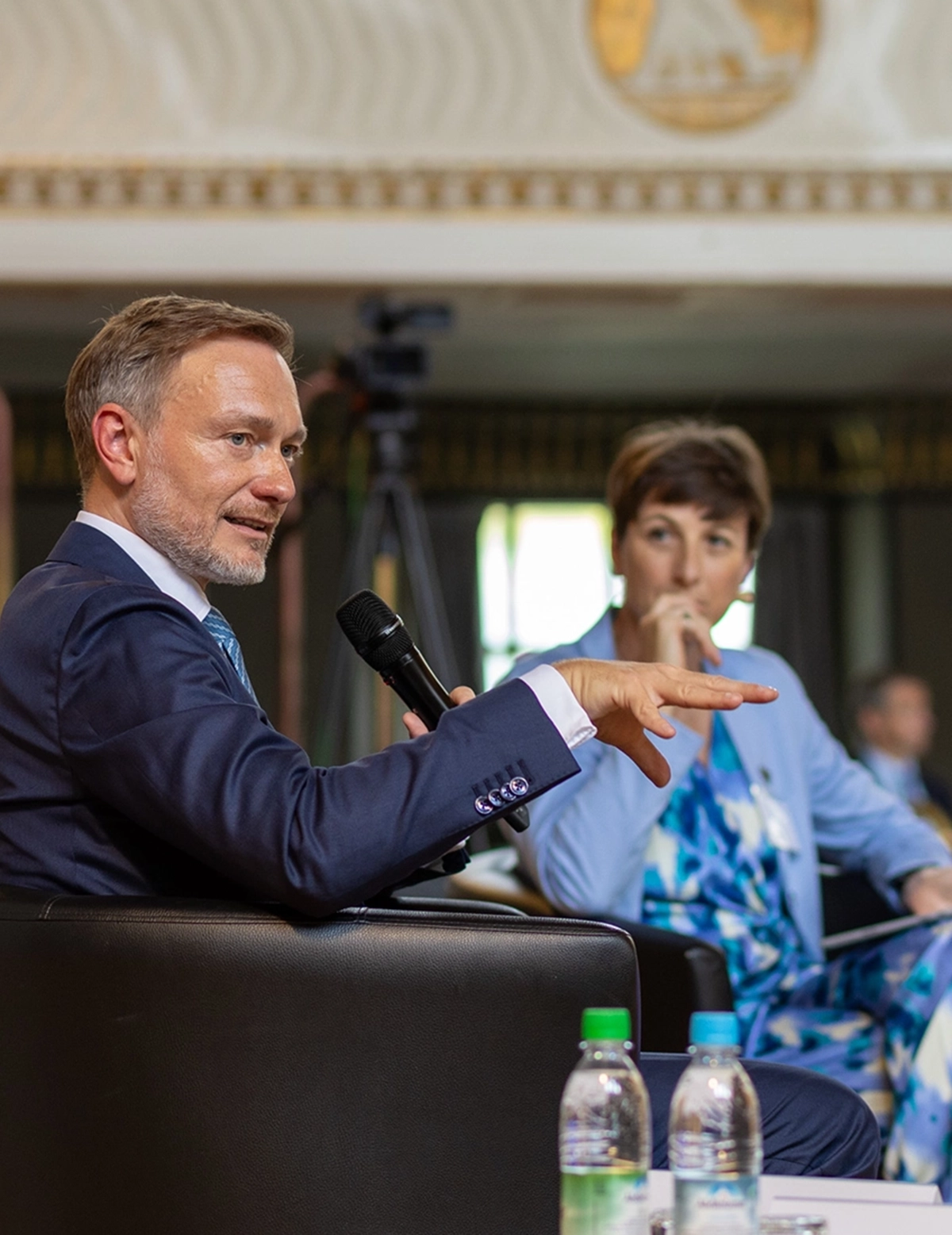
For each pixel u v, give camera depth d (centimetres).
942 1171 493
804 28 1295
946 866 586
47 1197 328
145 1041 329
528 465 2273
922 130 1300
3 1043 331
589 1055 285
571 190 1305
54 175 1288
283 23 1286
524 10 1290
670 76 1299
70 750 346
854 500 2297
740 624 2302
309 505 1342
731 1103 272
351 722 1673
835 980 555
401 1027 331
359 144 1294
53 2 1277
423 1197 329
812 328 1869
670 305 1441
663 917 549
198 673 345
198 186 1292
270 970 330
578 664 347
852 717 1633
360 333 1738
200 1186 327
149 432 379
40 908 334
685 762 531
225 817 326
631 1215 267
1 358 1936
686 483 561
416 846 326
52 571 378
